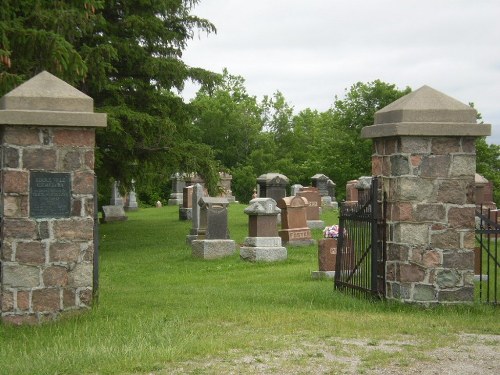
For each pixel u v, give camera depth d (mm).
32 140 10516
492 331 9516
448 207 11516
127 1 26578
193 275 18391
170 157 27234
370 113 58219
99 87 23703
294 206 23672
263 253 20328
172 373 7203
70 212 10719
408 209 11461
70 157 10695
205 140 71938
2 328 10141
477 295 12969
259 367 7395
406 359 7789
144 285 16453
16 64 17500
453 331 9445
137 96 27125
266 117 80438
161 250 23828
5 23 16672
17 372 7496
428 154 11461
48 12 19109
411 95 11633
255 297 13133
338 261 13398
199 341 8500
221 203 21672
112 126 23719
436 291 11492
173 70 26828
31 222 10539
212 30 28953
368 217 12188
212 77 28062
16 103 10422
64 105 10586
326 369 7344
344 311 11109
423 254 11477
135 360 7680
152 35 27062
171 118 27812
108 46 23266
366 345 8469
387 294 11836
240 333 9117
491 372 7363
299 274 17266
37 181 10555
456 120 11391
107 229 31031
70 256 10742
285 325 9664
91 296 10930
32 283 10570
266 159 69938
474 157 11523
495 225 11875
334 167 58875
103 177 28750
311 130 81812
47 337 9547
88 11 20047
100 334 9391
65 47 17078
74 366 7574
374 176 12242
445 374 7270
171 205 46312
